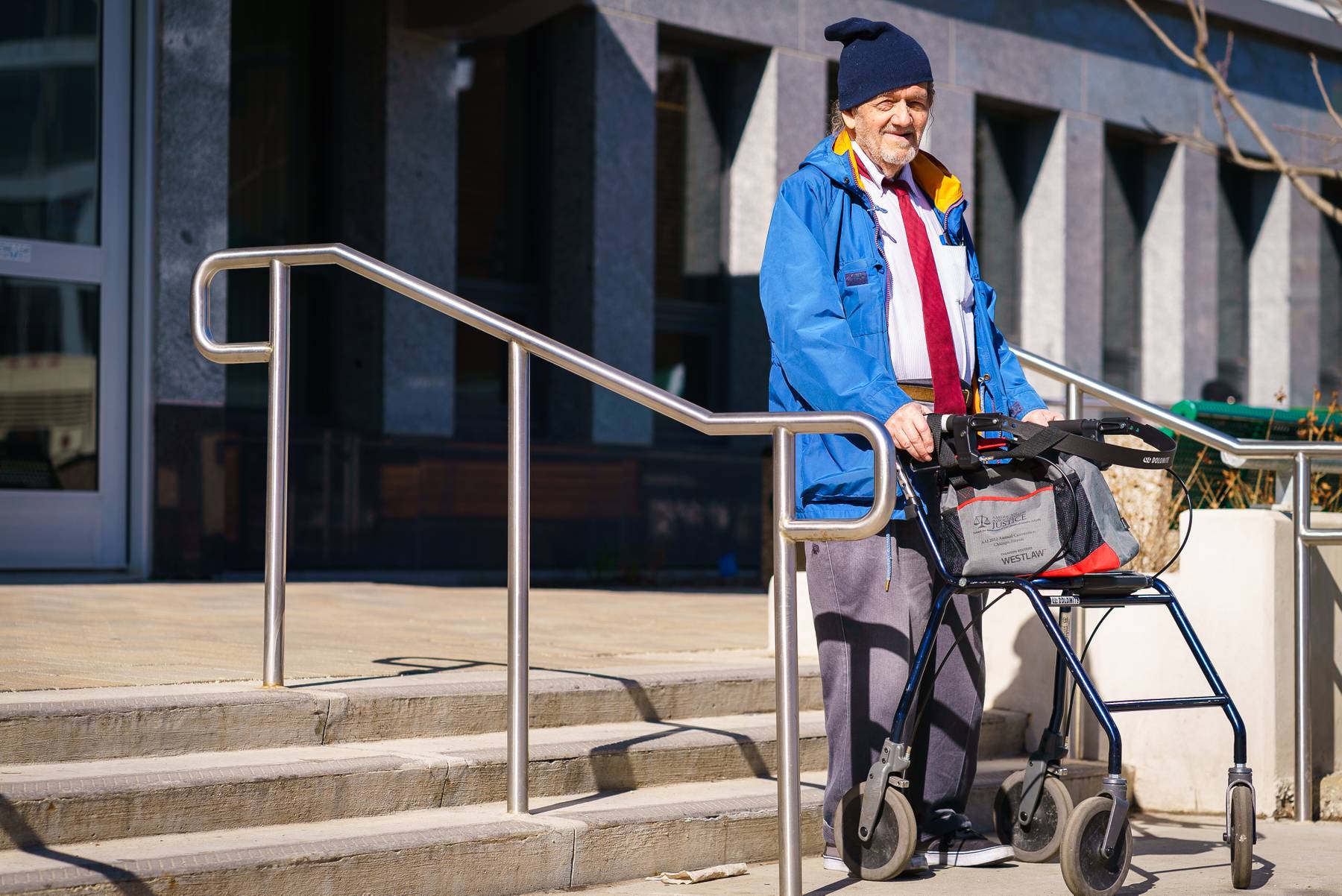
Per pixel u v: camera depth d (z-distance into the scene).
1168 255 13.45
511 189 10.52
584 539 10.22
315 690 3.68
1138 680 4.72
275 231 9.57
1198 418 5.56
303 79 9.68
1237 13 13.45
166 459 7.50
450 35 9.65
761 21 11.02
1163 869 3.66
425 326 9.66
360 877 2.94
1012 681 4.84
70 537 7.31
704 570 10.80
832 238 3.34
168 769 3.15
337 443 9.16
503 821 3.26
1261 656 4.63
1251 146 13.96
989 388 3.48
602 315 10.30
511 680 3.37
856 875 3.26
